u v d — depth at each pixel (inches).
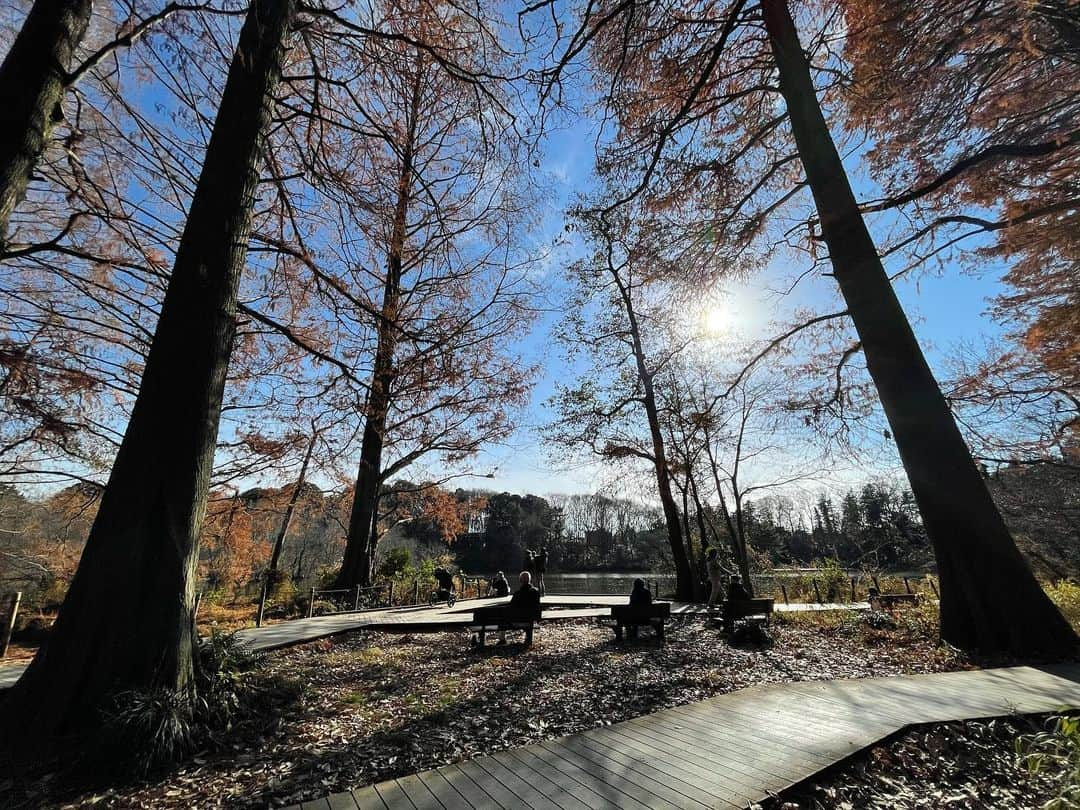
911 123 349.1
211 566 682.2
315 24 284.8
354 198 322.0
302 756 157.6
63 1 189.6
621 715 192.4
